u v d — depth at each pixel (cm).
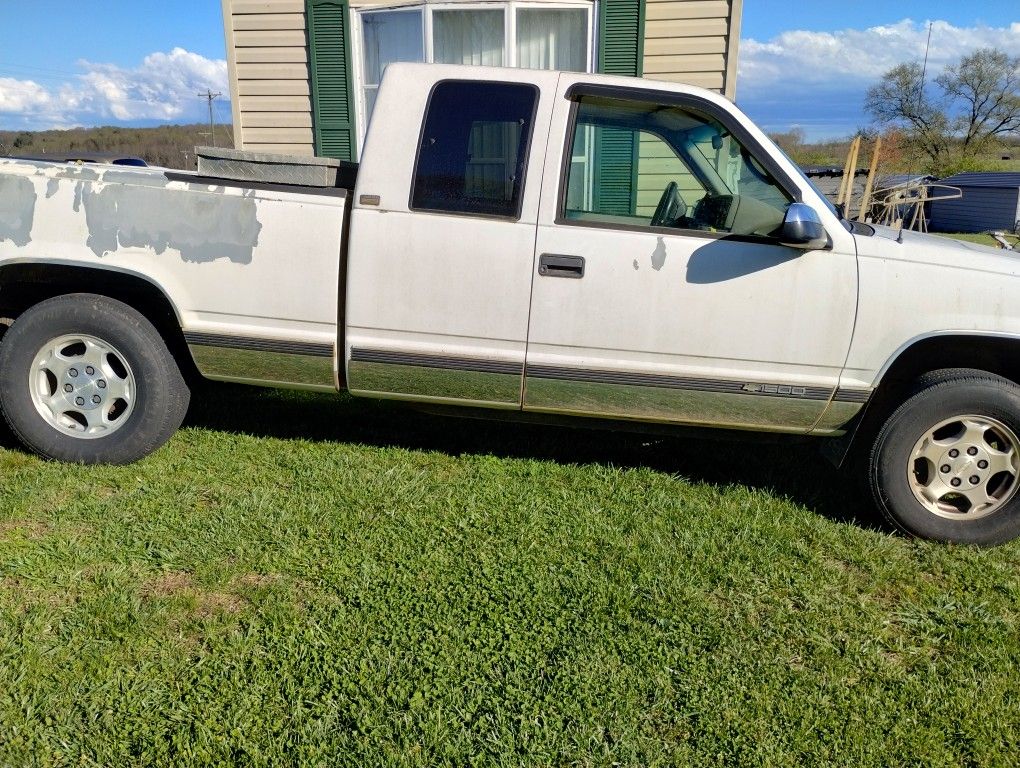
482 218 351
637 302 351
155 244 367
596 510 370
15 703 238
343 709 241
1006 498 356
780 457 446
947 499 365
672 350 355
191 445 424
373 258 357
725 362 355
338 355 376
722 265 347
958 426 355
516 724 239
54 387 390
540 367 362
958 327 344
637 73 780
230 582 304
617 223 356
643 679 259
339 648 267
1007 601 316
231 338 373
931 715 249
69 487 369
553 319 355
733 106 353
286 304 367
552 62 799
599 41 775
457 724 237
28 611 280
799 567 332
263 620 280
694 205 369
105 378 382
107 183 365
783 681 262
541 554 330
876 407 372
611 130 361
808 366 354
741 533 355
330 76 809
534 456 432
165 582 302
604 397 367
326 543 332
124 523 340
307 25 800
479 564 321
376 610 288
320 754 224
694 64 777
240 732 230
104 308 374
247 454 417
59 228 367
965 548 356
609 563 326
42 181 366
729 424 369
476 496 378
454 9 782
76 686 245
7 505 345
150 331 380
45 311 374
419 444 443
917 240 364
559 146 351
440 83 355
